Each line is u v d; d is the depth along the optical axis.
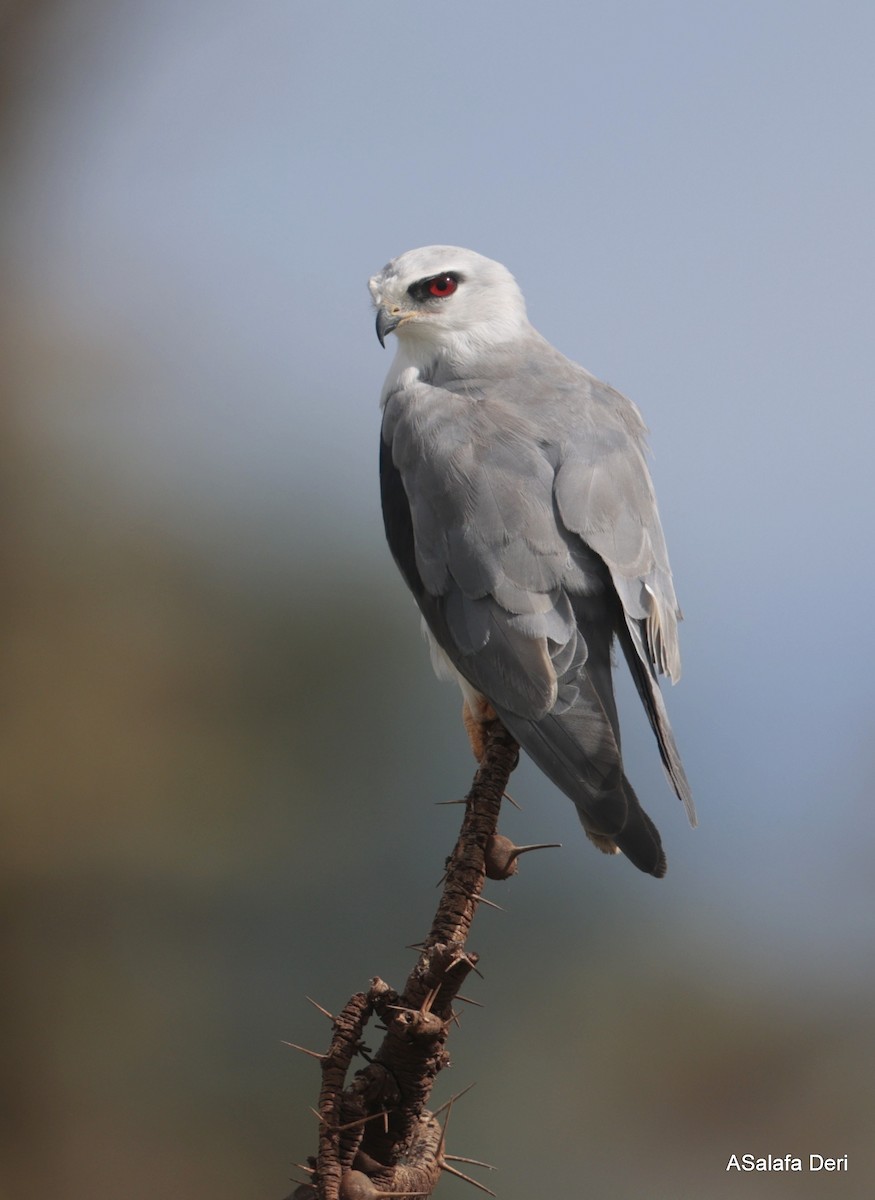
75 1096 10.44
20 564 11.18
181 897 11.13
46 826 10.80
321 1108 3.91
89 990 10.70
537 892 12.30
